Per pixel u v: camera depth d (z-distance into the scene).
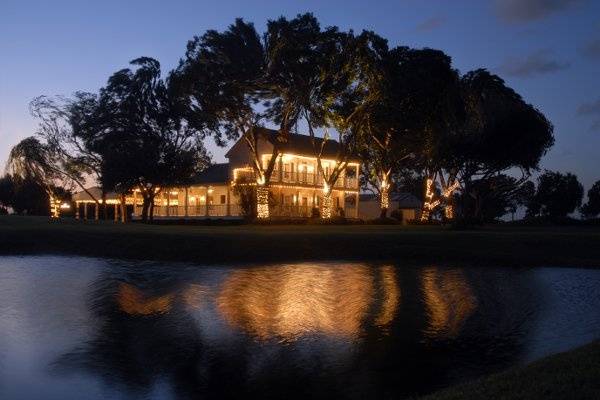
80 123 63.94
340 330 16.81
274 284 23.88
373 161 58.75
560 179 92.25
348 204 76.44
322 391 11.87
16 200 84.06
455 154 45.94
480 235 36.66
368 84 48.81
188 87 50.09
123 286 23.02
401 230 42.44
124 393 11.77
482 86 46.22
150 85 61.06
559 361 9.18
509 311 19.69
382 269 27.89
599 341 10.79
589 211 94.56
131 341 15.50
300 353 14.48
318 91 48.88
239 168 67.62
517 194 87.62
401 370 13.12
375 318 18.33
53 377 12.66
